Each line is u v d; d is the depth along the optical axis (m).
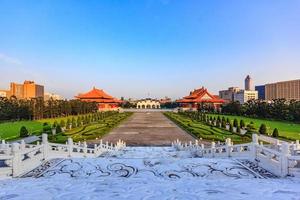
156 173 11.24
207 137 29.05
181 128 41.03
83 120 44.09
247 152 14.49
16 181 8.93
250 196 6.73
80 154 18.20
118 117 60.84
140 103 127.75
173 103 133.00
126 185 7.86
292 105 50.00
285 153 10.73
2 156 10.76
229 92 150.88
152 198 6.55
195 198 6.55
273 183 8.14
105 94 101.00
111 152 21.78
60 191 7.22
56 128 32.69
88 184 8.02
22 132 28.94
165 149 23.47
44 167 12.59
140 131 37.44
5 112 54.09
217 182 8.27
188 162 12.88
